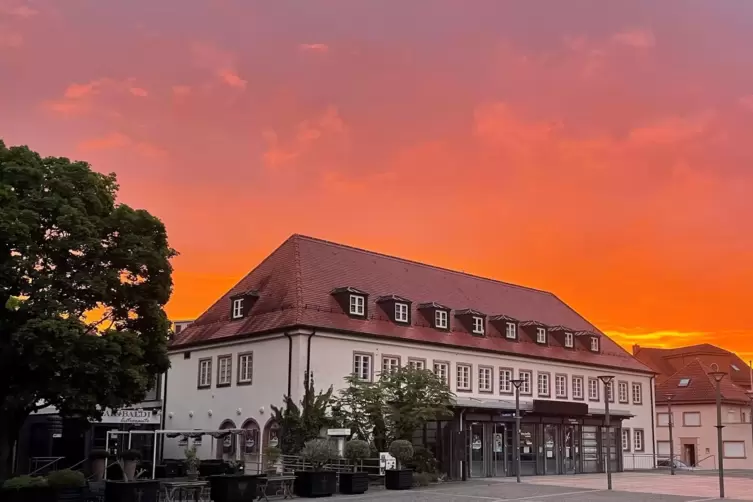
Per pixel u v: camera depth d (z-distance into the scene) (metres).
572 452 47.84
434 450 38.22
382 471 32.84
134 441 44.69
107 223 29.55
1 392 28.08
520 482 36.81
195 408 43.00
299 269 41.72
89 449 44.19
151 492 23.03
